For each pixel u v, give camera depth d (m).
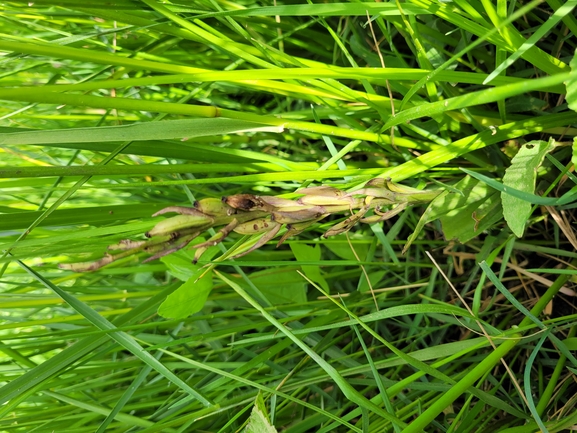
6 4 0.21
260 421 0.16
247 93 0.29
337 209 0.14
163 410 0.23
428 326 0.24
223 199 0.12
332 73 0.15
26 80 0.27
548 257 0.23
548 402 0.19
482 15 0.17
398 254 0.26
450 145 0.18
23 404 0.27
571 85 0.14
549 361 0.22
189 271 0.21
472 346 0.18
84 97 0.13
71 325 0.26
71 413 0.24
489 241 0.22
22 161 0.29
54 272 0.28
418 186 0.21
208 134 0.15
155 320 0.28
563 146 0.20
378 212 0.16
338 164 0.21
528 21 0.22
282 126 0.17
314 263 0.19
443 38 0.21
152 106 0.14
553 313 0.23
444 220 0.19
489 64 0.22
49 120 0.27
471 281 0.23
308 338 0.25
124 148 0.17
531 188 0.16
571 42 0.21
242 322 0.27
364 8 0.15
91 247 0.21
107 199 0.29
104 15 0.18
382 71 0.16
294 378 0.23
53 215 0.18
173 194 0.28
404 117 0.16
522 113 0.22
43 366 0.18
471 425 0.20
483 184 0.20
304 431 0.24
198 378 0.25
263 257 0.26
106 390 0.28
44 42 0.20
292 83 0.19
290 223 0.14
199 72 0.15
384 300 0.25
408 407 0.20
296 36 0.26
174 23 0.19
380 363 0.20
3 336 0.20
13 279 0.30
